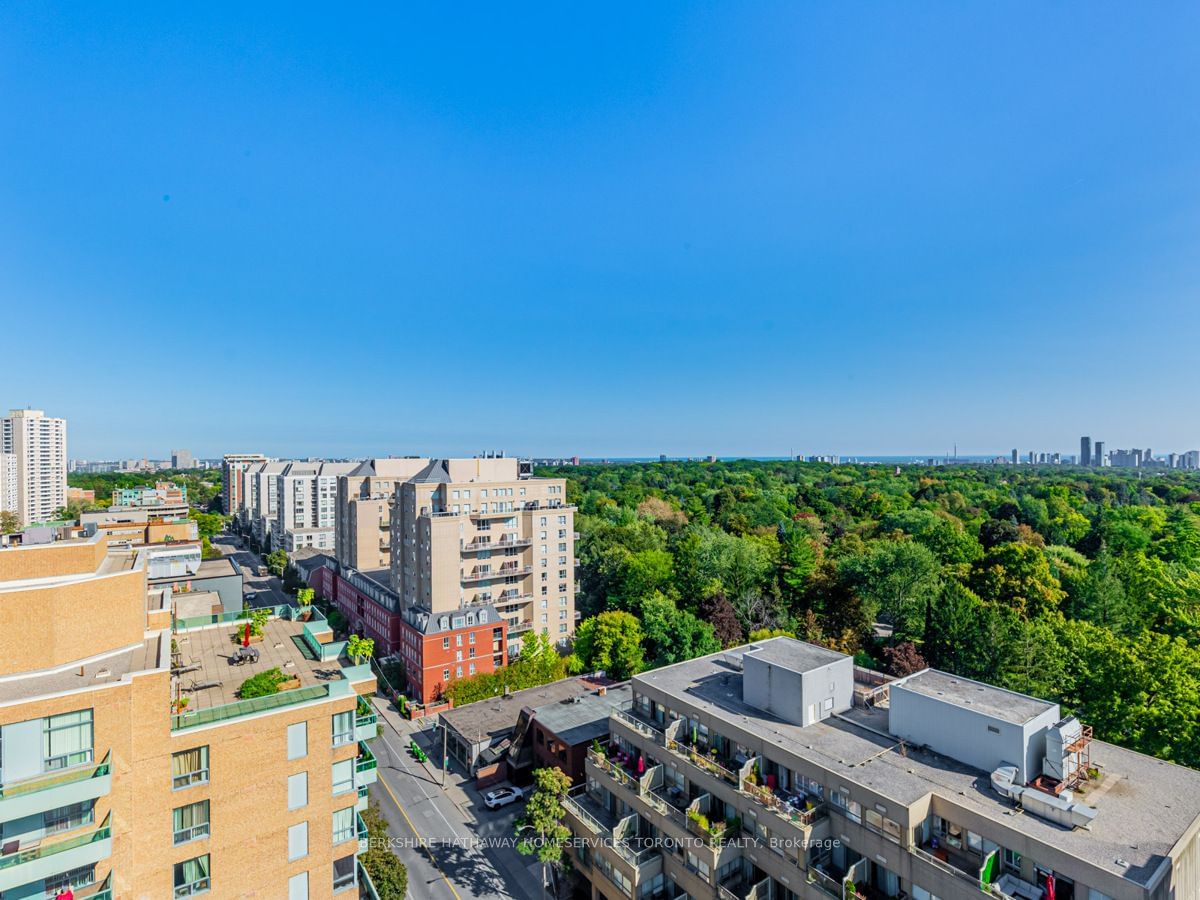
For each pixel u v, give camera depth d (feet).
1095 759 106.83
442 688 251.60
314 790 98.37
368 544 359.66
